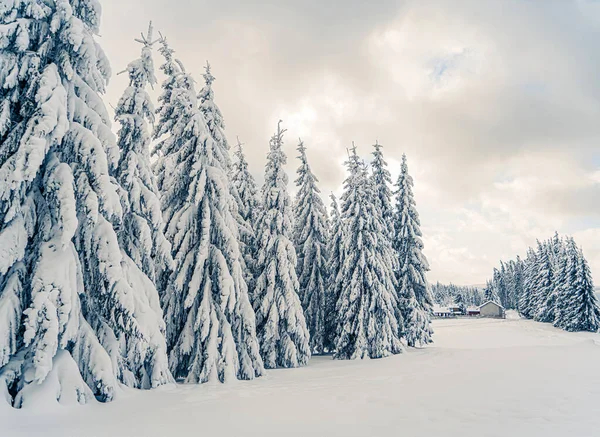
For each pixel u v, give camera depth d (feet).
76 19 33.06
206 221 53.88
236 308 55.21
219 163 59.36
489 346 118.73
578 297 181.27
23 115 32.09
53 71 31.71
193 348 50.90
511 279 452.76
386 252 92.63
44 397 28.04
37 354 27.73
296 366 69.46
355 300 85.35
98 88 37.86
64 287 29.89
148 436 23.72
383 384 43.04
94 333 34.55
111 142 35.94
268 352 70.03
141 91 46.06
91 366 32.81
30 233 31.24
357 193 90.27
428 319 99.55
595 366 49.01
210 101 65.72
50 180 31.81
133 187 42.32
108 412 29.50
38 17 31.14
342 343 83.30
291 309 70.95
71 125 33.91
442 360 65.16
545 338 144.25
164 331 45.44
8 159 29.53
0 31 29.22
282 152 77.66
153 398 35.68
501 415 26.66
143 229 41.98
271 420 27.53
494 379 41.75
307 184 98.17
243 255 76.48
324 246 98.02
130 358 40.19
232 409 31.55
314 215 96.32
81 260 35.70
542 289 239.09
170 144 59.31
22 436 23.26
